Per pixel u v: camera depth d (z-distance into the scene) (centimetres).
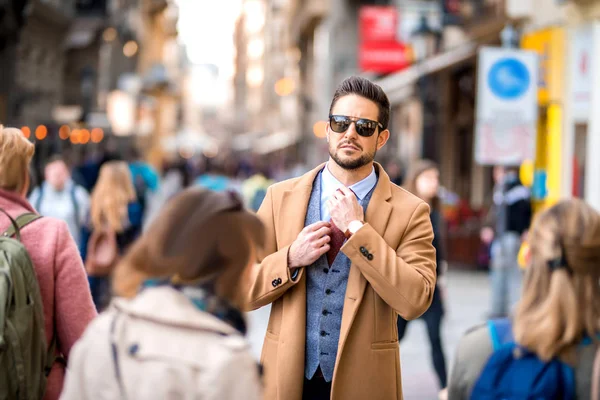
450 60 2141
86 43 3600
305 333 345
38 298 337
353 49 4062
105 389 221
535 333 298
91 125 3378
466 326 1101
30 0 2744
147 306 227
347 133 347
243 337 226
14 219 357
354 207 338
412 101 2773
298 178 370
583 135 1452
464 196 2423
